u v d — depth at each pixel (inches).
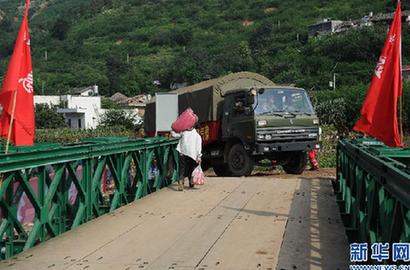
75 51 3506.4
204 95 621.0
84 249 247.4
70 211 307.6
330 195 394.3
